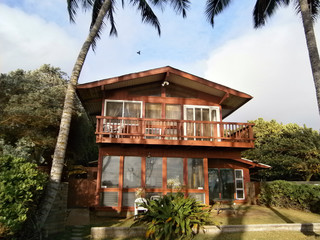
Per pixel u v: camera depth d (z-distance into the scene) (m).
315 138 20.09
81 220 8.98
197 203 7.53
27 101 11.05
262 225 7.36
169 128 11.52
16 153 9.16
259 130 25.59
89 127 16.81
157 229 6.26
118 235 6.80
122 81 10.87
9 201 4.55
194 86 12.07
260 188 12.57
